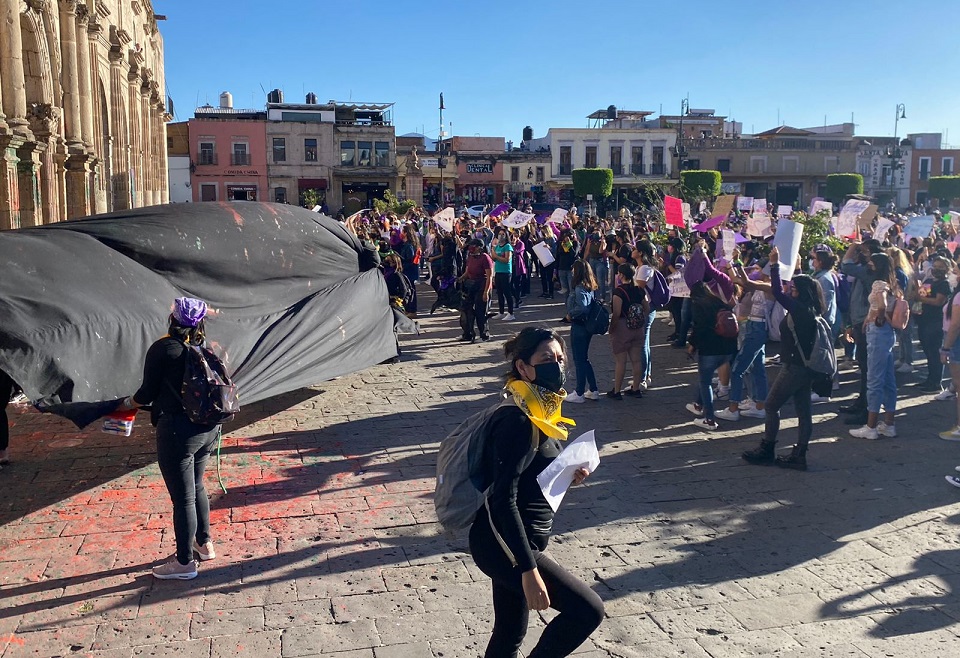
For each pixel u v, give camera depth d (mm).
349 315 8953
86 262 6648
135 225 7398
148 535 5398
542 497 3131
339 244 9289
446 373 10695
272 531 5492
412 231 16688
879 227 14750
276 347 7988
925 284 9383
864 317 8156
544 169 60812
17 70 13688
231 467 6809
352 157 52312
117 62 22828
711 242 14945
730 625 4297
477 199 60250
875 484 6438
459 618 4344
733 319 7828
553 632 3141
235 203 8484
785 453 7242
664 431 7996
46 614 4363
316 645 4070
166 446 4625
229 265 7828
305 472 6699
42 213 15523
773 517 5777
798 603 4535
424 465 6898
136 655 3969
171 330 4676
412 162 48281
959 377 7387
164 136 33938
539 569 3121
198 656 3961
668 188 52562
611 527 5605
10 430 7684
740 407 8734
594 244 14602
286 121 51031
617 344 9109
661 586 4738
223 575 4836
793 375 6648
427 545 5285
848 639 4152
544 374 3109
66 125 17688
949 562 5031
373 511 5863
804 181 63594
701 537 5434
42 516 5711
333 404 8984
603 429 8062
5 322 5777
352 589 4672
